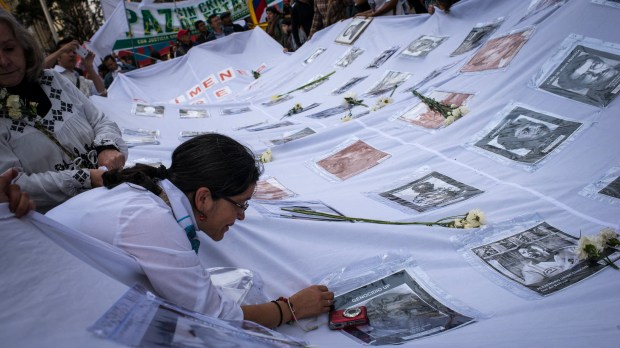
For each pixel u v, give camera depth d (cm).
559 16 353
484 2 480
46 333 95
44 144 214
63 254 115
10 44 201
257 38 910
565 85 312
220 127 555
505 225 232
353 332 170
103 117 250
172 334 108
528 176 272
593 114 284
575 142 276
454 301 182
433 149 338
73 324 100
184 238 150
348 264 218
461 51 459
